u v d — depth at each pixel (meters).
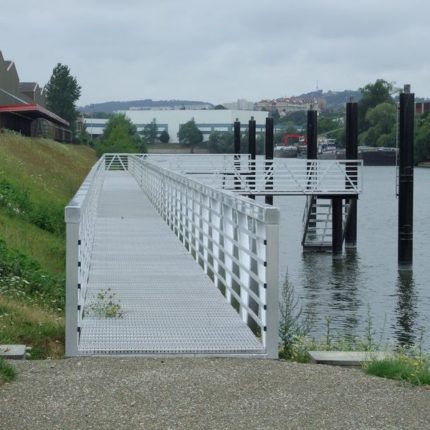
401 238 45.81
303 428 7.59
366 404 8.28
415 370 9.38
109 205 35.88
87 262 16.00
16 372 9.18
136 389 8.72
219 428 7.57
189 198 21.31
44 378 9.09
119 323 12.49
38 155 63.16
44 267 23.33
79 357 10.34
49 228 33.72
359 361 10.23
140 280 16.38
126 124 151.88
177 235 24.55
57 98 167.62
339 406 8.21
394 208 85.12
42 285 19.00
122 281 16.25
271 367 9.73
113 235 24.58
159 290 15.29
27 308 14.95
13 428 7.52
